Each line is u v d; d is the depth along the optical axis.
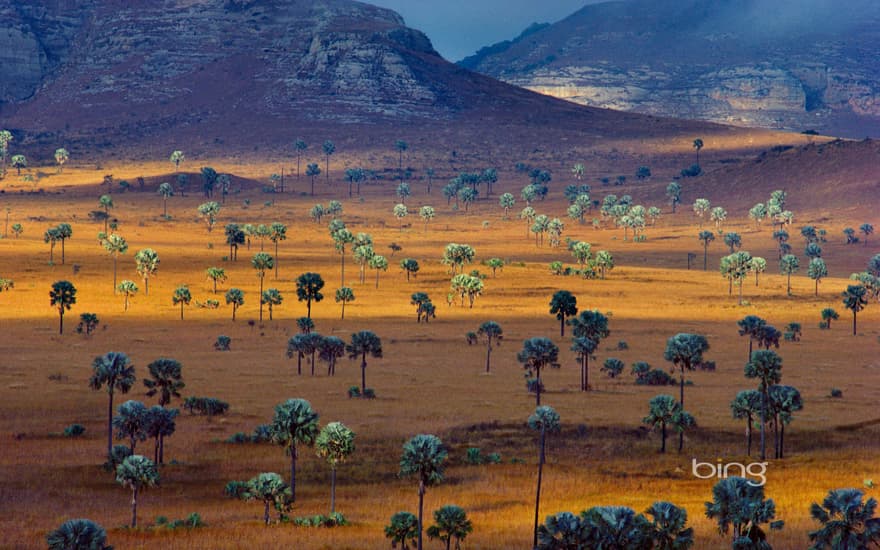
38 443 128.12
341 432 99.38
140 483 93.06
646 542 71.75
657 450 128.75
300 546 85.12
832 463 118.19
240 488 107.38
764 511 77.06
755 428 131.25
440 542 87.88
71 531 75.94
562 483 111.81
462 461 122.81
